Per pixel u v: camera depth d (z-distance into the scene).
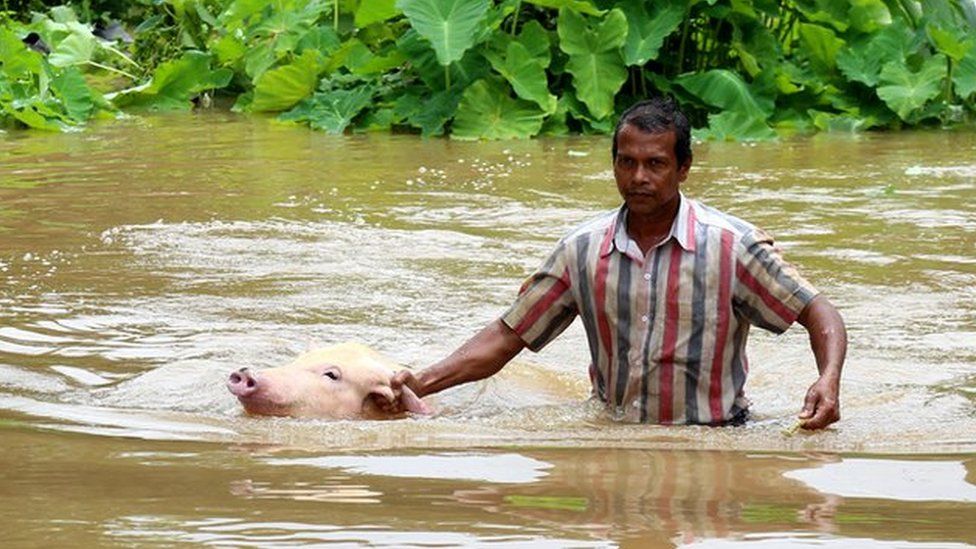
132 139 29.62
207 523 8.58
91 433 11.59
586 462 10.50
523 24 33.09
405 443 11.27
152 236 20.22
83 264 18.52
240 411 12.59
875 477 10.06
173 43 37.25
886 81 32.72
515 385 13.78
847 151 29.09
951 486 9.80
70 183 24.44
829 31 33.28
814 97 33.38
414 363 14.12
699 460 10.65
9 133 30.45
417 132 31.53
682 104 32.50
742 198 23.42
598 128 31.53
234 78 35.91
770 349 15.07
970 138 31.28
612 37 31.81
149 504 9.06
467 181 25.14
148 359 14.41
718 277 12.25
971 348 14.95
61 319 15.88
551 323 12.77
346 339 15.15
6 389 13.24
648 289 12.30
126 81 36.44
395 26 34.12
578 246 12.55
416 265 18.64
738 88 31.89
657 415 12.43
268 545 8.12
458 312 16.31
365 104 31.73
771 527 8.56
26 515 8.78
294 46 33.75
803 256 19.17
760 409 13.08
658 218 12.23
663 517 8.80
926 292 17.30
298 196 23.45
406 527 8.48
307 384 12.59
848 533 8.45
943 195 23.83
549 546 8.09
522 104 31.36
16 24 36.44
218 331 15.46
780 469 10.32
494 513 8.84
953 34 34.28
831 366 11.81
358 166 26.67
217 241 19.95
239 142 29.50
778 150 29.27
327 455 10.69
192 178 25.05
